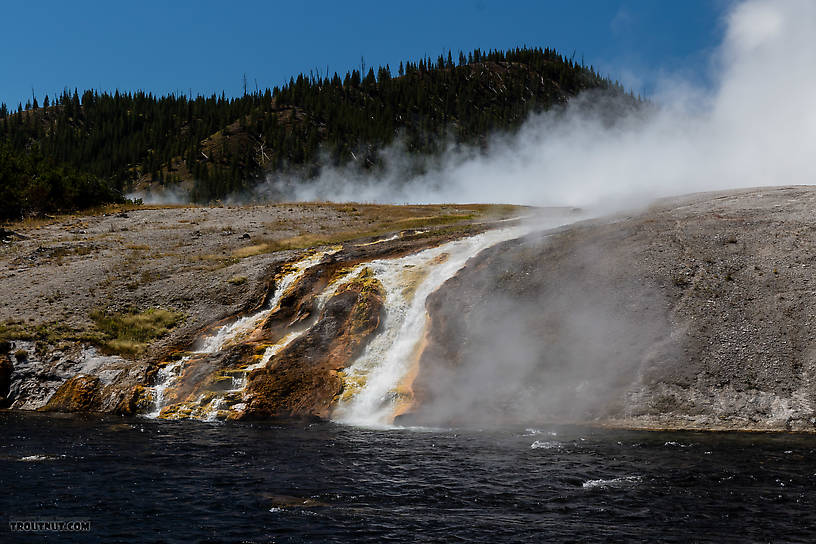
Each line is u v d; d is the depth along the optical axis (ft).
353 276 101.81
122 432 66.64
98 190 211.61
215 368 84.89
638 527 37.76
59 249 131.44
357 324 89.61
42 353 90.33
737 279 81.87
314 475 48.75
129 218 169.99
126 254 129.29
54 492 43.86
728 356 72.95
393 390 77.30
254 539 35.78
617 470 50.14
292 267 111.04
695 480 47.26
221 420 75.51
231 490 44.80
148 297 106.93
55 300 104.53
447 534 36.63
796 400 67.77
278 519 38.93
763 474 48.98
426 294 94.68
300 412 76.84
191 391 82.12
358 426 71.00
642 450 57.06
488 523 38.40
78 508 40.55
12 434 64.49
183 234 146.82
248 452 56.80
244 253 129.39
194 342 93.86
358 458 54.34
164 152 551.18
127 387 83.92
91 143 562.66
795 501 42.39
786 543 35.35
